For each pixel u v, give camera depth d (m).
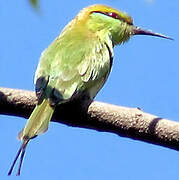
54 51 10.87
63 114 8.84
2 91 8.30
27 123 8.65
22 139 8.41
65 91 9.52
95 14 12.70
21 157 8.11
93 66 10.72
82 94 10.43
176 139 7.86
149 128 7.95
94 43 11.42
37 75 10.16
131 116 8.06
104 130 8.45
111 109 8.20
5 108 8.44
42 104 8.97
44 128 8.62
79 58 10.65
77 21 12.67
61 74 10.05
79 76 10.20
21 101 8.43
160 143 8.05
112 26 12.66
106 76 11.25
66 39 11.47
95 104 8.27
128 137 8.28
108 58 11.35
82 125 8.67
